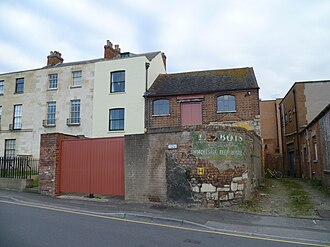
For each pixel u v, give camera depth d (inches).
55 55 1095.6
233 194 395.9
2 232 251.9
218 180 389.4
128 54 1013.2
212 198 384.5
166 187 405.7
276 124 1304.1
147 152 425.7
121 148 453.4
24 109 1013.8
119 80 904.3
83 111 924.0
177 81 891.4
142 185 422.9
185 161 399.5
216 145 396.8
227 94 785.6
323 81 925.2
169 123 815.1
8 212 348.8
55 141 496.1
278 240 257.9
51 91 980.6
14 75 1053.2
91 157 472.7
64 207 387.5
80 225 289.1
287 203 419.5
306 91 928.9
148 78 887.1
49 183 489.7
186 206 388.5
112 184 450.9
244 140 420.2
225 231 284.4
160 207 387.2
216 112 781.9
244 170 414.0
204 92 795.4
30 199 443.8
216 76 864.9
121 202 421.7
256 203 415.5
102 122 892.6
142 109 851.4
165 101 836.6
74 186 477.7
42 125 971.9
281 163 1174.3
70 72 964.0
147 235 260.5
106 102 898.1
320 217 337.4
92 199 446.3
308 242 253.4
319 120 622.8
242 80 809.5
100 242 231.3
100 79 919.0
